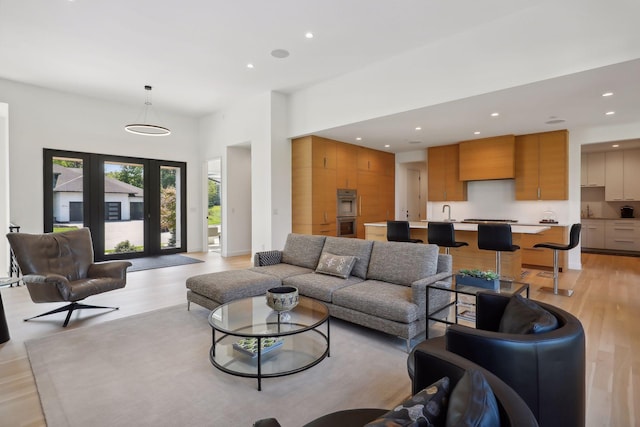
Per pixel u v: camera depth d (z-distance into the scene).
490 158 6.48
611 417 1.82
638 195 7.53
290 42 4.16
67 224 6.20
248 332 2.18
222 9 3.45
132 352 2.63
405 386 2.16
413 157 8.12
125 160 6.94
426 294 2.67
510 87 3.64
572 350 1.33
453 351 1.44
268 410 1.91
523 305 1.64
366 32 3.93
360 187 7.28
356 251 3.62
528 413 0.81
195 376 2.27
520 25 3.54
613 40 3.05
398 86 4.59
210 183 9.27
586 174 8.14
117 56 4.57
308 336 2.84
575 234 4.08
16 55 4.54
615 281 4.95
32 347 2.71
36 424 1.79
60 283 3.08
